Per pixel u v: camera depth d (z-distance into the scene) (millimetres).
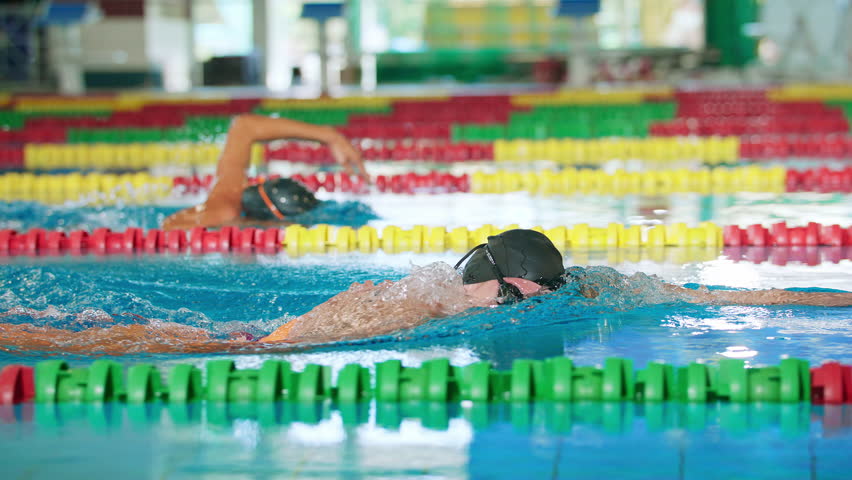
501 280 3186
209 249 5160
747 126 11180
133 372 2555
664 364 2588
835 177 7555
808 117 11789
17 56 18250
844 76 17156
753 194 7012
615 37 20031
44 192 7625
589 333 3109
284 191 5758
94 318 3508
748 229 5141
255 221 5723
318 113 13438
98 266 4613
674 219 5938
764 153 9547
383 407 2445
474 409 2416
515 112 13016
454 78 20422
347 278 4285
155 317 3533
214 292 3980
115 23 19203
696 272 4352
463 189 7578
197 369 2586
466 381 2549
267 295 3918
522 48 20312
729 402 2459
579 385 2504
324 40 16438
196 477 1967
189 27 19734
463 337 3057
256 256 4910
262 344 3029
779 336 3078
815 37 17688
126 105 14797
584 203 6738
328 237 5270
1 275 4273
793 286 4008
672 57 18875
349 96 15648
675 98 14250
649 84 17750
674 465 2010
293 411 2414
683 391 2506
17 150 9883
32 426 2297
